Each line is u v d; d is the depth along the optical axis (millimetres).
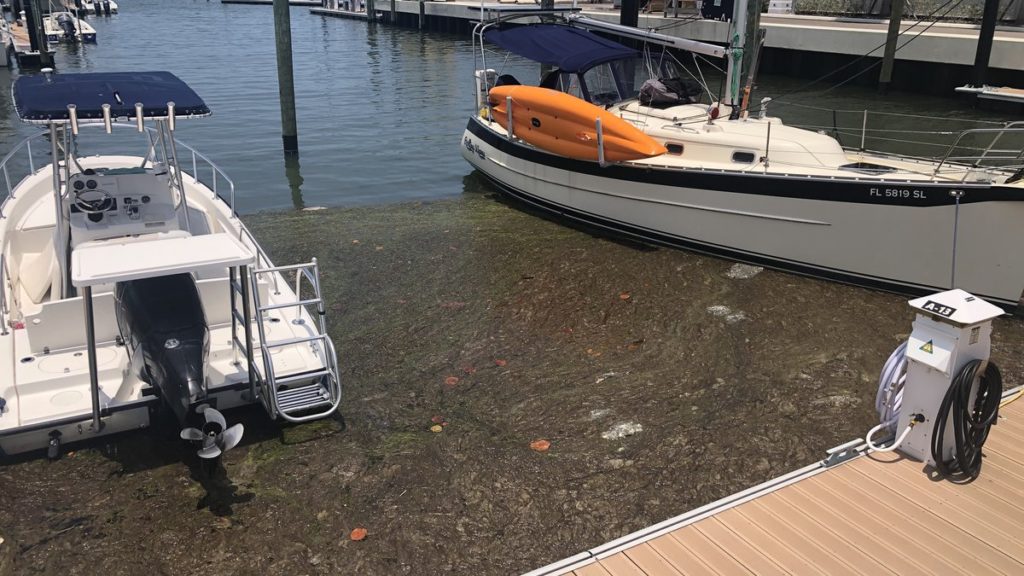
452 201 11039
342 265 8133
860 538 3764
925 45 20375
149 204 5582
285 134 14078
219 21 46406
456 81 23359
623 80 10000
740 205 7949
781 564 3590
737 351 6148
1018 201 6414
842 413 5176
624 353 6145
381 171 13008
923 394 4285
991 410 4242
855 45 22203
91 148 14211
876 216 7164
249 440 4848
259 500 4270
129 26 42062
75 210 5355
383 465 4598
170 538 3961
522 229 9484
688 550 3695
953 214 6766
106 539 3953
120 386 4648
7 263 6008
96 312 5023
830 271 7633
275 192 11828
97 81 5609
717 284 7609
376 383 5641
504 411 5262
